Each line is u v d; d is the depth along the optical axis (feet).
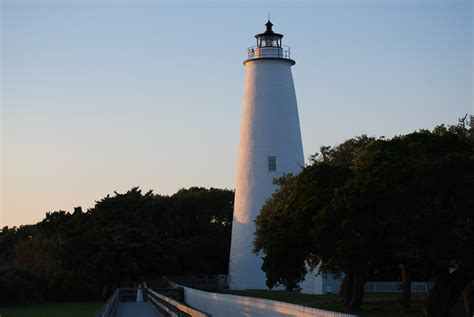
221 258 258.98
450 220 88.28
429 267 97.96
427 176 88.84
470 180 88.53
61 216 300.81
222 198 290.56
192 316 70.54
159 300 119.44
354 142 163.43
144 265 216.74
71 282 215.72
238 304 83.87
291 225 115.14
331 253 105.19
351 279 128.06
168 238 247.50
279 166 200.64
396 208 91.09
